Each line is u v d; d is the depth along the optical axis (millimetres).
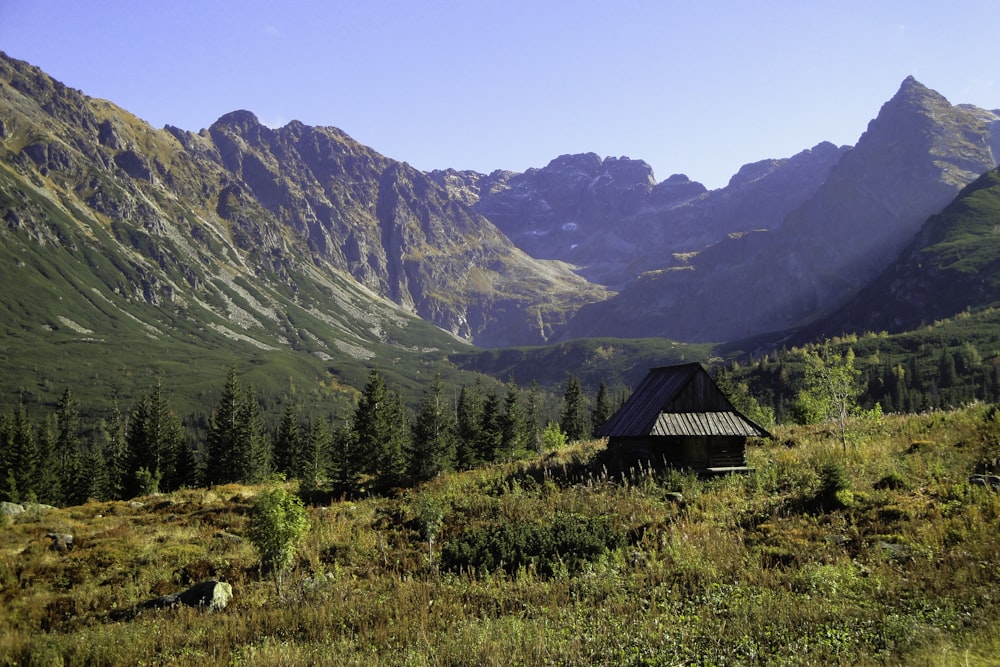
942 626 9242
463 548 18578
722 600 12078
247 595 19156
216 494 45062
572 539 17984
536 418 141125
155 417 96875
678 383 36031
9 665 13445
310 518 29484
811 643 9453
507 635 11484
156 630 14992
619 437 37250
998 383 150125
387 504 33969
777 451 32938
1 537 29594
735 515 20094
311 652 12016
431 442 76312
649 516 21672
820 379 42812
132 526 32781
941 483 18953
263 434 116188
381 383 87000
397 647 11930
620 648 10047
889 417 39688
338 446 80062
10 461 90062
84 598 20500
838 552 14781
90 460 99438
